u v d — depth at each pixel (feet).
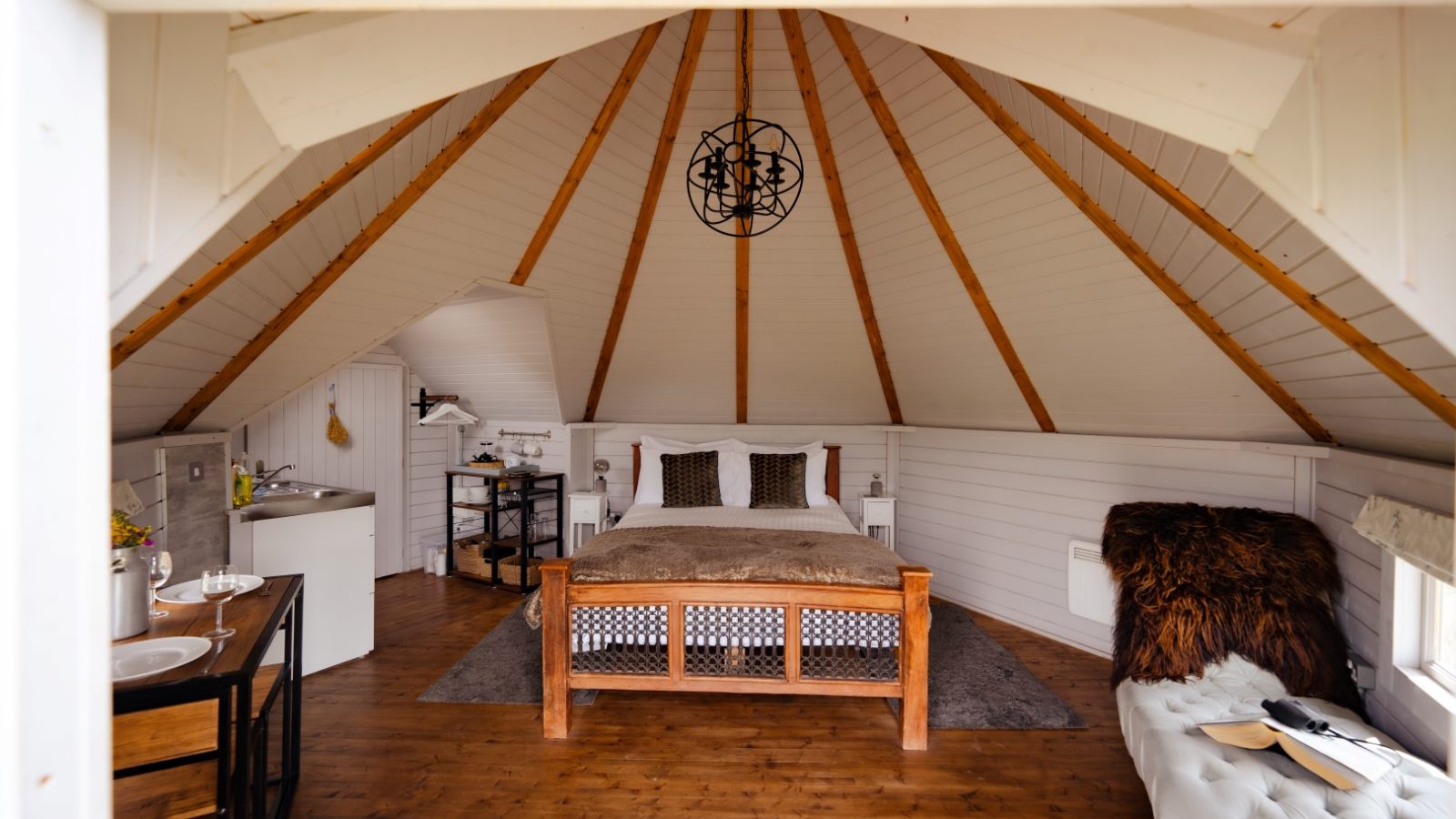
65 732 2.07
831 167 11.34
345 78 3.74
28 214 1.98
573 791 7.42
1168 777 5.72
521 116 9.47
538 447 16.67
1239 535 8.09
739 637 8.84
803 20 9.55
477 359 15.28
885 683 8.52
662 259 13.23
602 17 4.40
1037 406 12.50
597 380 15.87
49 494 2.04
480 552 15.40
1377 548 7.09
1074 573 11.72
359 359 15.31
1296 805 5.15
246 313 8.32
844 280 13.26
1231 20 3.42
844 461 16.51
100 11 2.20
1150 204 7.60
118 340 6.79
